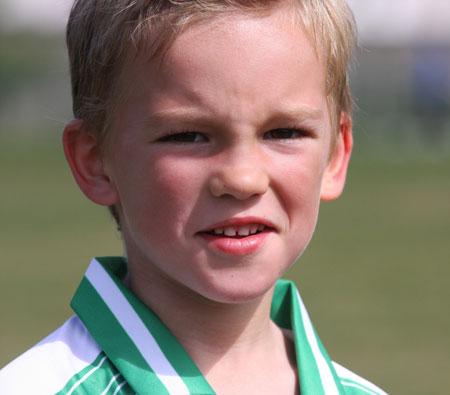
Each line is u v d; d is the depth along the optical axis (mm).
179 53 2705
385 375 8961
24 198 23094
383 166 30641
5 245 16812
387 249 16734
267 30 2740
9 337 10055
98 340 2982
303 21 2844
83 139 3121
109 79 2969
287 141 2838
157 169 2779
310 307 12109
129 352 2943
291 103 2777
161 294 3033
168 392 2867
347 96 3330
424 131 41219
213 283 2771
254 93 2703
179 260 2793
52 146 35906
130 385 2881
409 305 12250
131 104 2854
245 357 3084
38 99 45375
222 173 2701
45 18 48875
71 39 3283
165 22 2740
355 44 3494
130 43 2848
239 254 2760
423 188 25328
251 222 2768
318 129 2922
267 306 3160
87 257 15430
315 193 2932
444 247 16891
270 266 2818
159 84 2748
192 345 3020
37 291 12852
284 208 2842
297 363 3184
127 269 3264
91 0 3125
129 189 2891
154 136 2775
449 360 9500
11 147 35438
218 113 2689
